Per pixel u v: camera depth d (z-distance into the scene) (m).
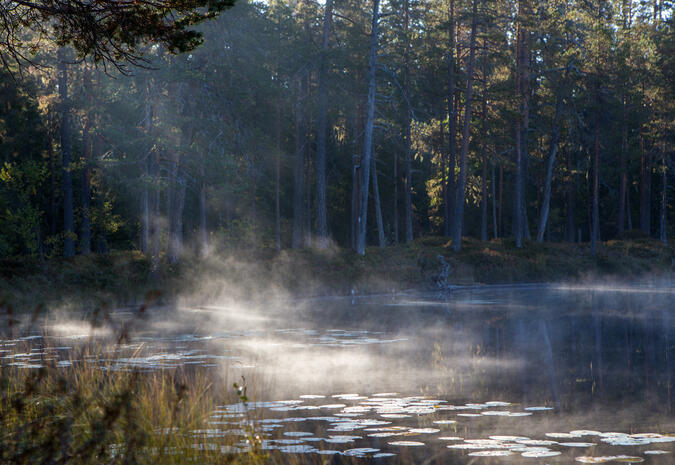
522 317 23.09
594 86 57.41
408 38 54.53
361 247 44.56
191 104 35.88
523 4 55.69
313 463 6.61
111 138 35.28
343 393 10.40
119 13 9.64
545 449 7.20
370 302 30.95
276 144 49.47
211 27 38.06
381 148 65.62
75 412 6.08
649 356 14.24
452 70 53.50
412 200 73.56
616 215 79.44
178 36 9.91
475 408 9.32
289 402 9.66
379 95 49.94
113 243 54.16
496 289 39.91
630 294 34.94
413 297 34.06
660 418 8.77
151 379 10.88
